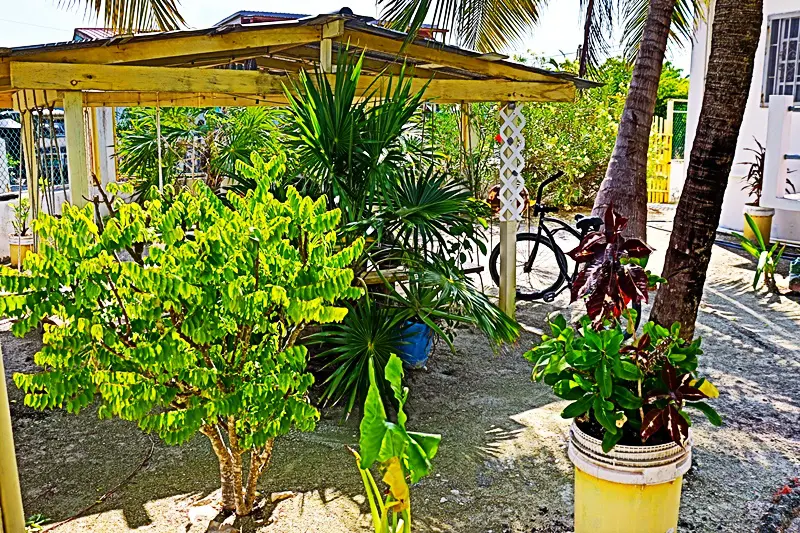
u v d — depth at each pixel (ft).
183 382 8.77
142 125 25.11
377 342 12.98
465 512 10.23
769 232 29.73
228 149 23.57
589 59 27.73
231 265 8.30
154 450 12.35
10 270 7.97
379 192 13.97
